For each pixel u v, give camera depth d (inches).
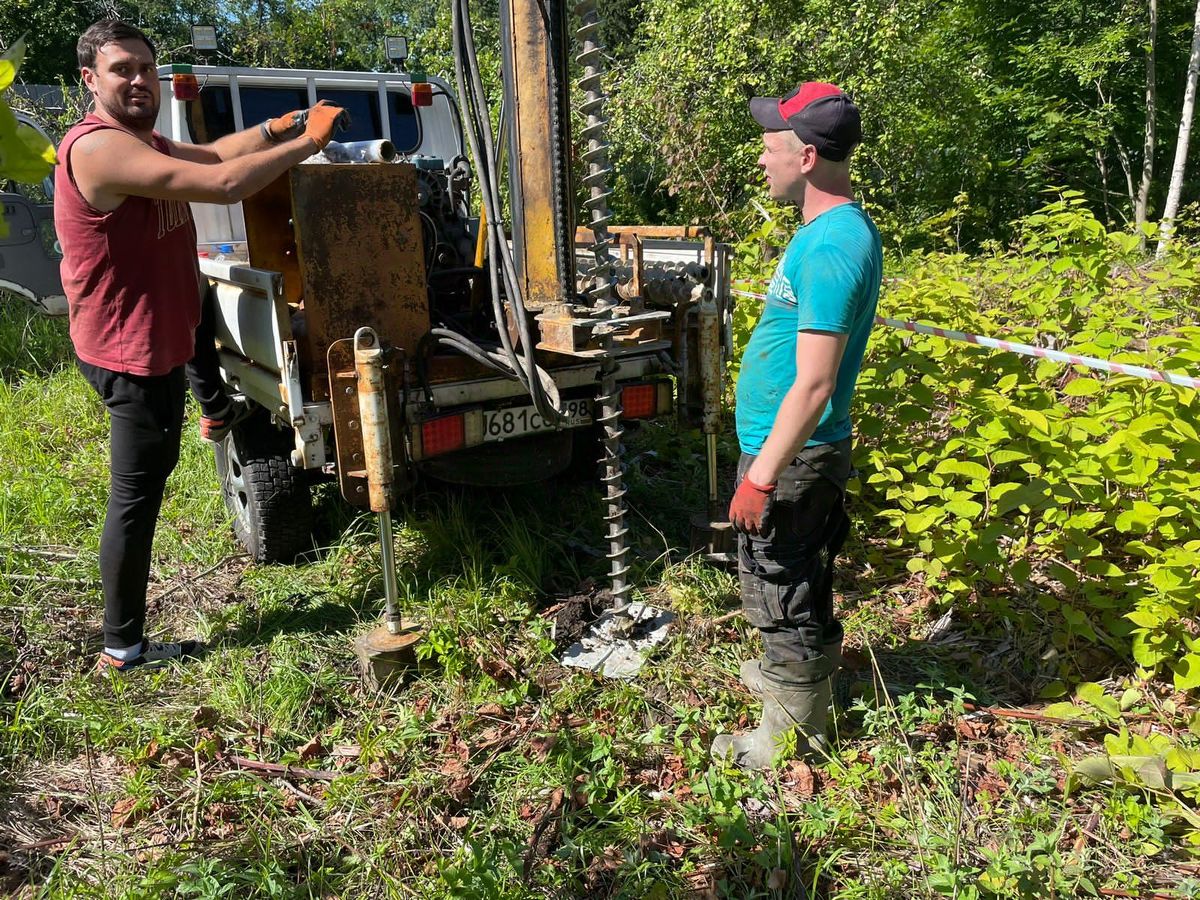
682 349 156.8
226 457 176.4
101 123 114.7
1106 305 198.2
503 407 145.7
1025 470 137.9
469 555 160.9
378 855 99.3
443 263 163.5
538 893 94.9
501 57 118.6
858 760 112.9
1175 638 120.2
